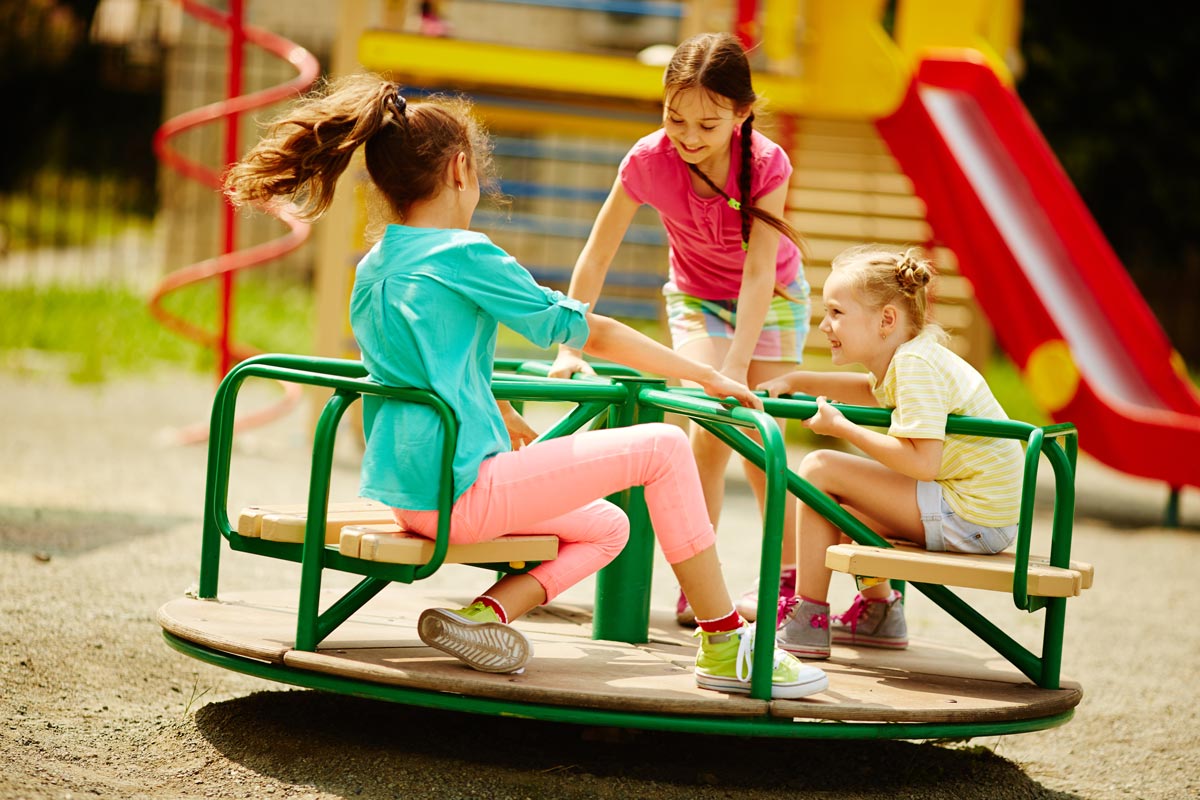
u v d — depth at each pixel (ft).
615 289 77.97
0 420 40.68
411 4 53.06
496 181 15.53
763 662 14.12
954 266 42.96
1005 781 16.38
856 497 16.60
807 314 20.48
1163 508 41.88
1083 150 83.61
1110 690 21.06
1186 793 16.43
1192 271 84.94
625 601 17.33
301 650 14.70
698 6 42.11
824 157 45.88
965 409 16.05
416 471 13.83
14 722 15.48
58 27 102.47
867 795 15.24
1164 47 82.33
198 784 13.97
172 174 78.69
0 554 23.66
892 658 17.58
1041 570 15.24
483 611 14.48
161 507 29.50
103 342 58.29
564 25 81.87
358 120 14.56
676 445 14.60
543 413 50.88
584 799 14.16
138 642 19.25
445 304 14.19
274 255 39.55
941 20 48.55
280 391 55.01
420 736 16.07
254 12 79.56
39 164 102.32
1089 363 40.40
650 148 18.75
